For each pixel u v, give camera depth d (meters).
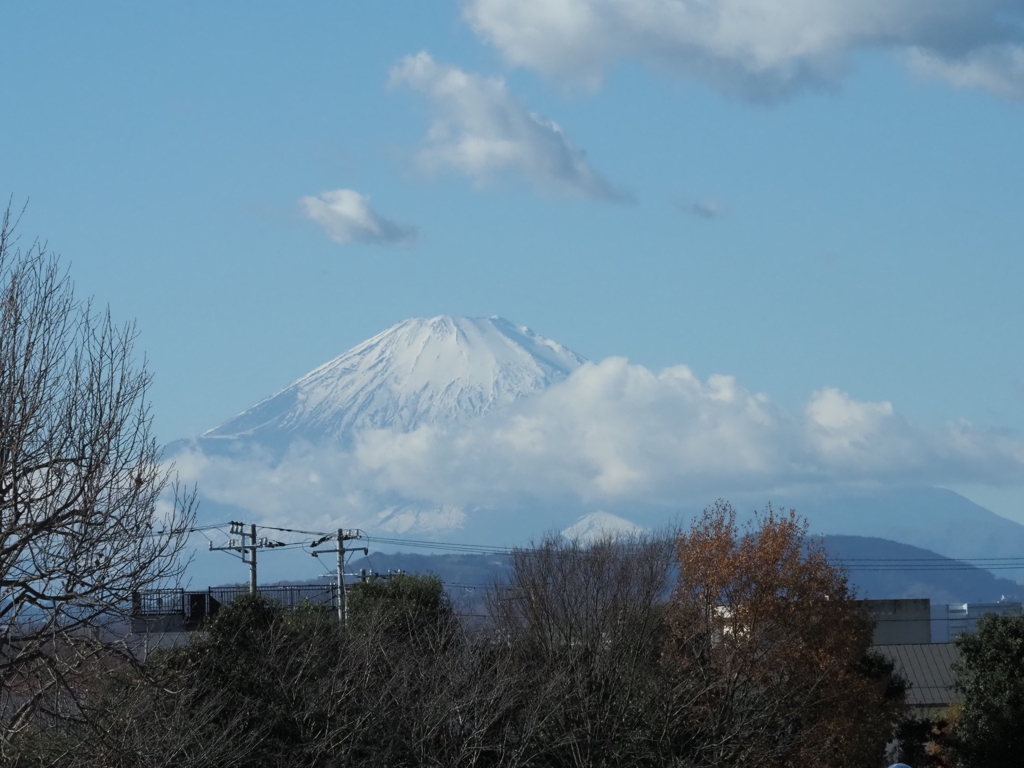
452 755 63.62
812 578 90.94
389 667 69.38
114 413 41.81
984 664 109.25
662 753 67.62
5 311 40.22
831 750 87.62
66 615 39.94
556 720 68.56
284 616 72.38
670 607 87.12
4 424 39.03
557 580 86.50
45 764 41.47
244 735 57.22
